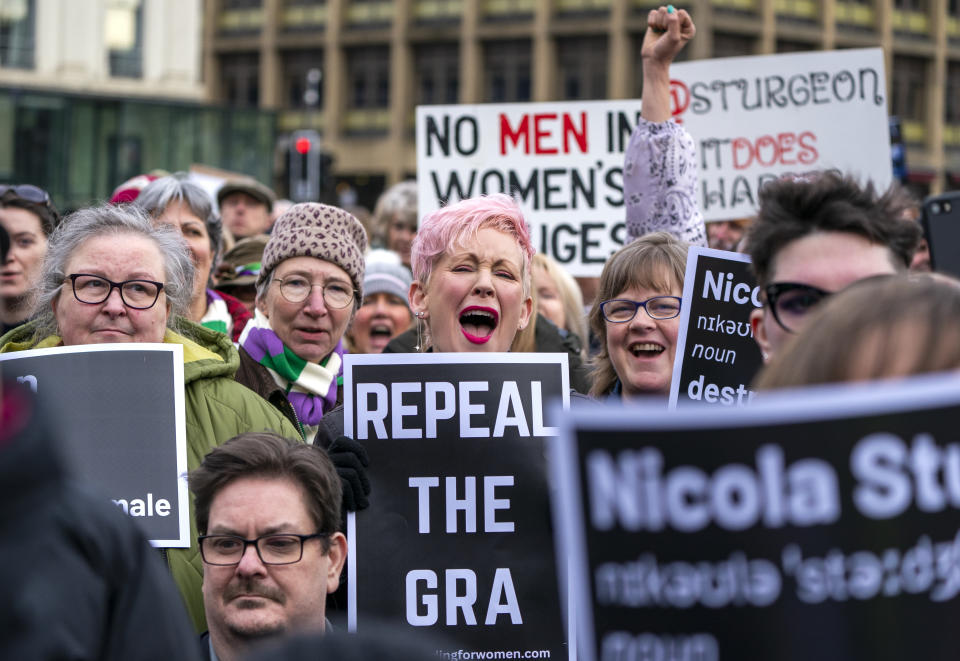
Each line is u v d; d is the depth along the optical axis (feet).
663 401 12.54
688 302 11.71
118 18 128.57
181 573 10.73
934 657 5.07
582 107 21.94
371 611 10.29
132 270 11.35
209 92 159.12
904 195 8.34
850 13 137.49
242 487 9.49
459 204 11.59
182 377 11.07
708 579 5.15
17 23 125.08
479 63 147.74
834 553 5.08
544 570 10.40
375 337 20.57
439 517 10.48
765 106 21.72
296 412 13.55
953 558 5.10
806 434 5.10
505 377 10.69
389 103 152.56
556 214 21.98
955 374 5.36
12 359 10.98
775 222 8.05
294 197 77.51
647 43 13.97
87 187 74.23
